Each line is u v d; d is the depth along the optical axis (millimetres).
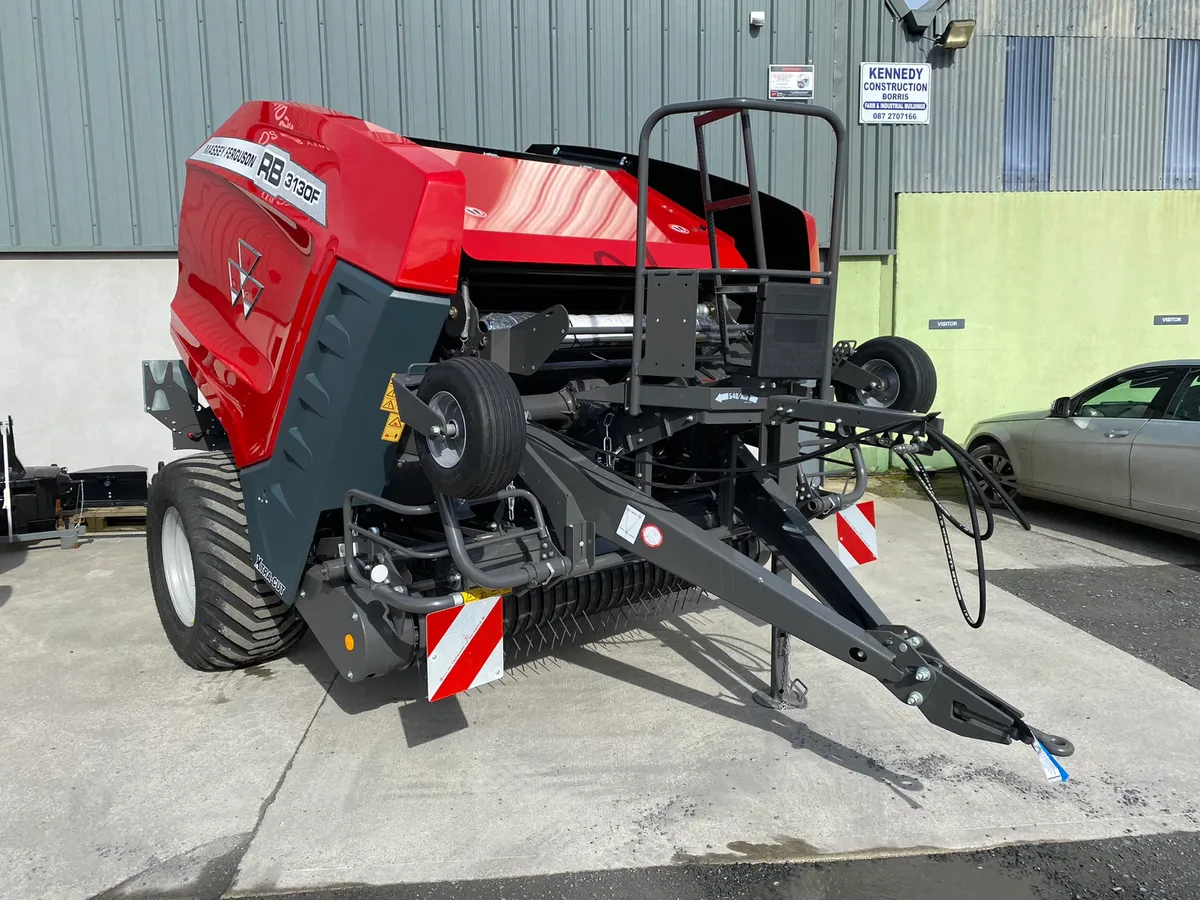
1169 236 9102
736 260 4180
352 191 3023
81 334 7422
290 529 3404
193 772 3260
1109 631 4742
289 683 4070
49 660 4375
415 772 3256
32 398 7426
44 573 5930
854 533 3842
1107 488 6609
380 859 2730
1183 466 5992
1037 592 5426
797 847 2803
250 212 3600
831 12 8266
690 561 3000
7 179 7105
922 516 7473
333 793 3111
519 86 7797
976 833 2887
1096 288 9109
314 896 2559
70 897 2559
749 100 2797
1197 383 6156
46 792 3125
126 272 7422
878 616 3213
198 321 4105
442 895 2564
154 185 7309
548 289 3930
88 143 7184
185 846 2801
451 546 2828
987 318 9047
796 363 2912
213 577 3840
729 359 3479
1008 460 7672
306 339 3170
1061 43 8766
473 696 3912
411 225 2807
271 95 7434
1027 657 4367
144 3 7145
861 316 8984
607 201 3971
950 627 4785
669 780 3199
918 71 8492
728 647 4504
